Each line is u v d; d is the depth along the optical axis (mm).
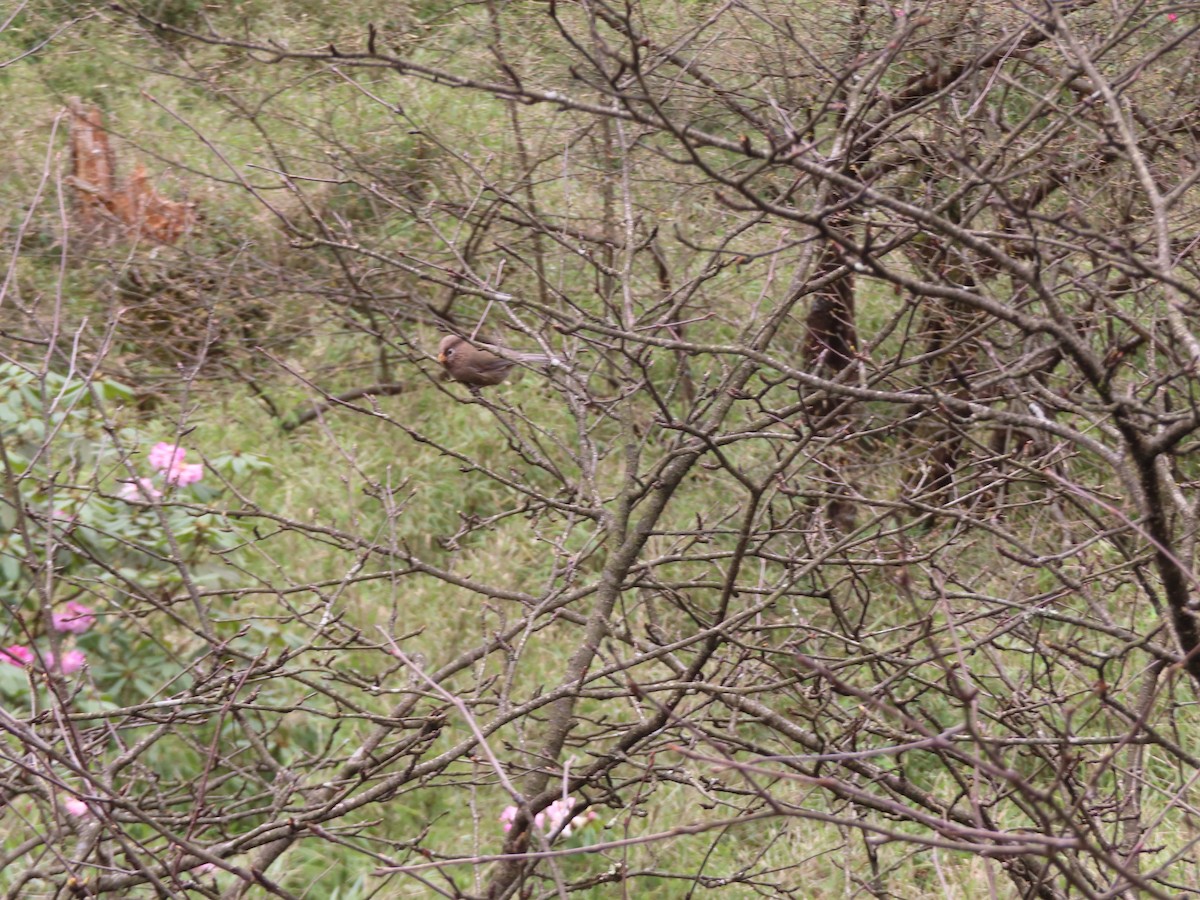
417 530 7434
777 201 3596
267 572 6809
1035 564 3400
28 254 8594
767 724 3738
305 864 5211
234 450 7367
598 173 6195
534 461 4520
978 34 4352
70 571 5488
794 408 3844
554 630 6801
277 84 8781
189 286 8297
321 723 5762
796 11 5371
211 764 3348
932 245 4414
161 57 10031
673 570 6723
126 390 6531
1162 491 3271
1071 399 3154
